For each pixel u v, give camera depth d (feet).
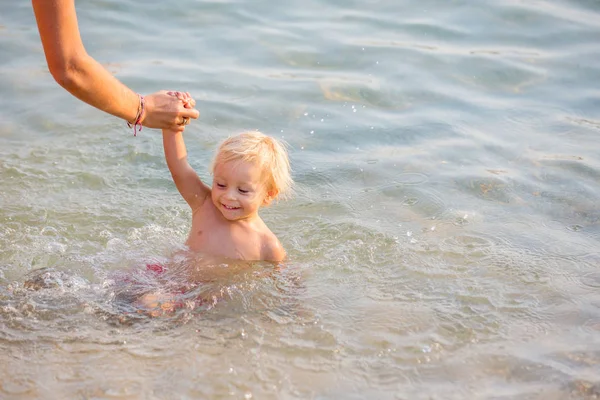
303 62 22.97
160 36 24.12
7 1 25.49
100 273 13.41
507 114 20.65
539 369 11.16
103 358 11.19
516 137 19.45
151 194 16.51
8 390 10.43
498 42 24.52
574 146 18.99
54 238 14.55
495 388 10.77
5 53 22.35
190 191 14.39
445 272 13.78
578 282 13.55
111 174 17.16
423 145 19.02
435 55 23.56
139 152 18.11
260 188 14.03
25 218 15.12
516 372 11.11
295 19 25.68
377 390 10.68
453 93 21.67
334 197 16.65
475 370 11.14
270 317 12.34
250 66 22.61
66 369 10.92
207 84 21.36
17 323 11.88
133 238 14.71
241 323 12.16
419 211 16.14
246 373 10.94
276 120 19.88
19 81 20.97
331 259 14.23
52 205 15.71
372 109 20.70
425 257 14.28
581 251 14.61
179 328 11.98
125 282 13.12
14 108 19.67
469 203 16.46
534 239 15.05
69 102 20.17
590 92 21.79
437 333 11.99
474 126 19.99
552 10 26.48
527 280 13.56
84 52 11.33
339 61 23.08
